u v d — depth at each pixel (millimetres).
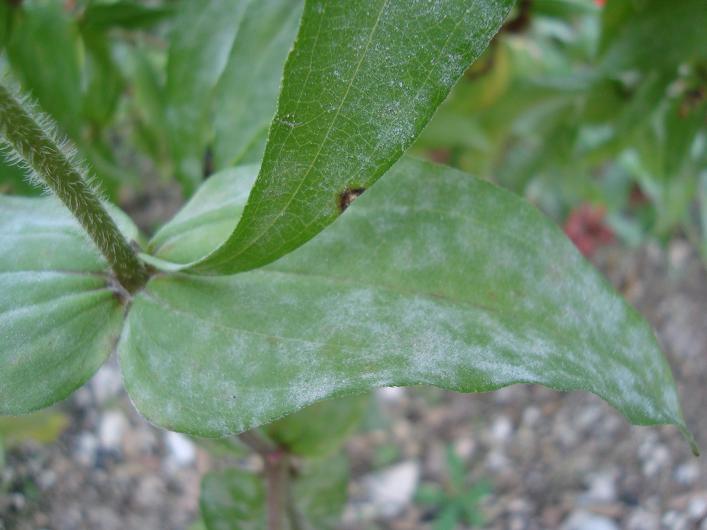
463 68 71
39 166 93
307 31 69
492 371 91
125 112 239
